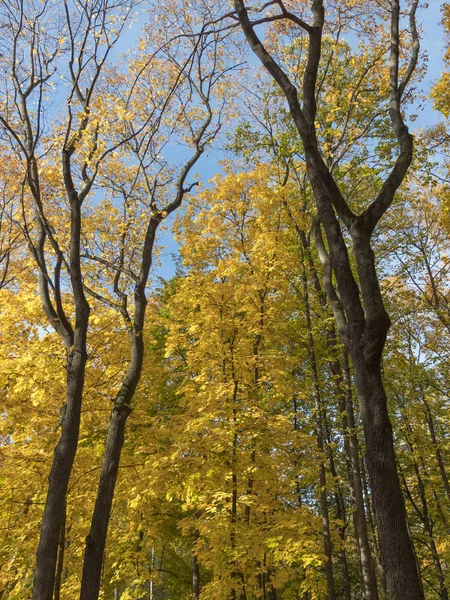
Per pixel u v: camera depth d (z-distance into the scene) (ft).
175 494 33.42
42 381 33.12
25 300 35.83
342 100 42.88
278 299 38.88
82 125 31.30
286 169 46.60
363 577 36.86
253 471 31.32
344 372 42.70
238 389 34.94
